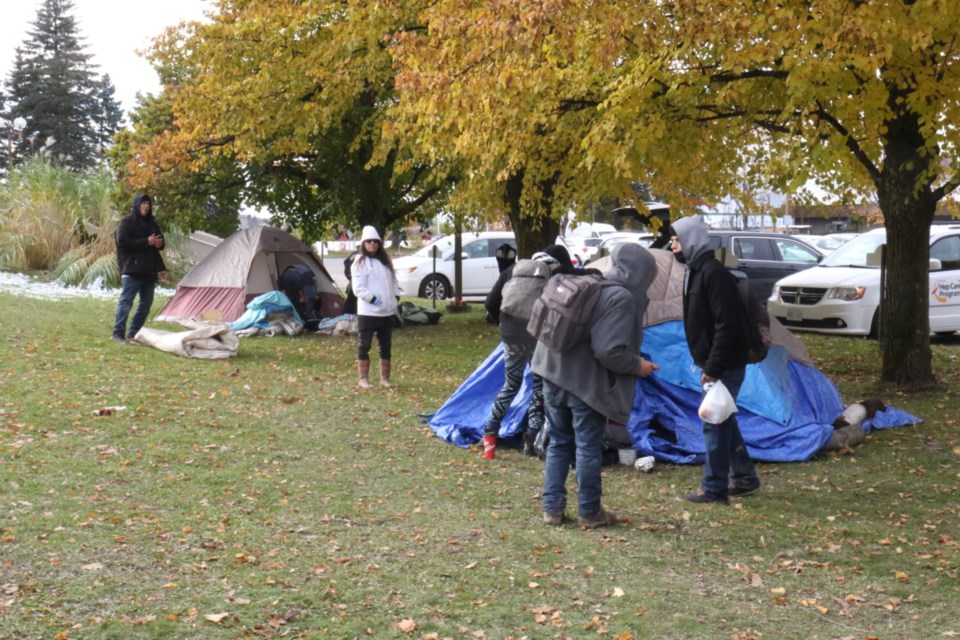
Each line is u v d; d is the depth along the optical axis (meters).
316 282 16.91
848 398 10.48
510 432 8.05
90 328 13.90
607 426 7.91
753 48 8.60
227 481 6.55
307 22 14.55
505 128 10.48
